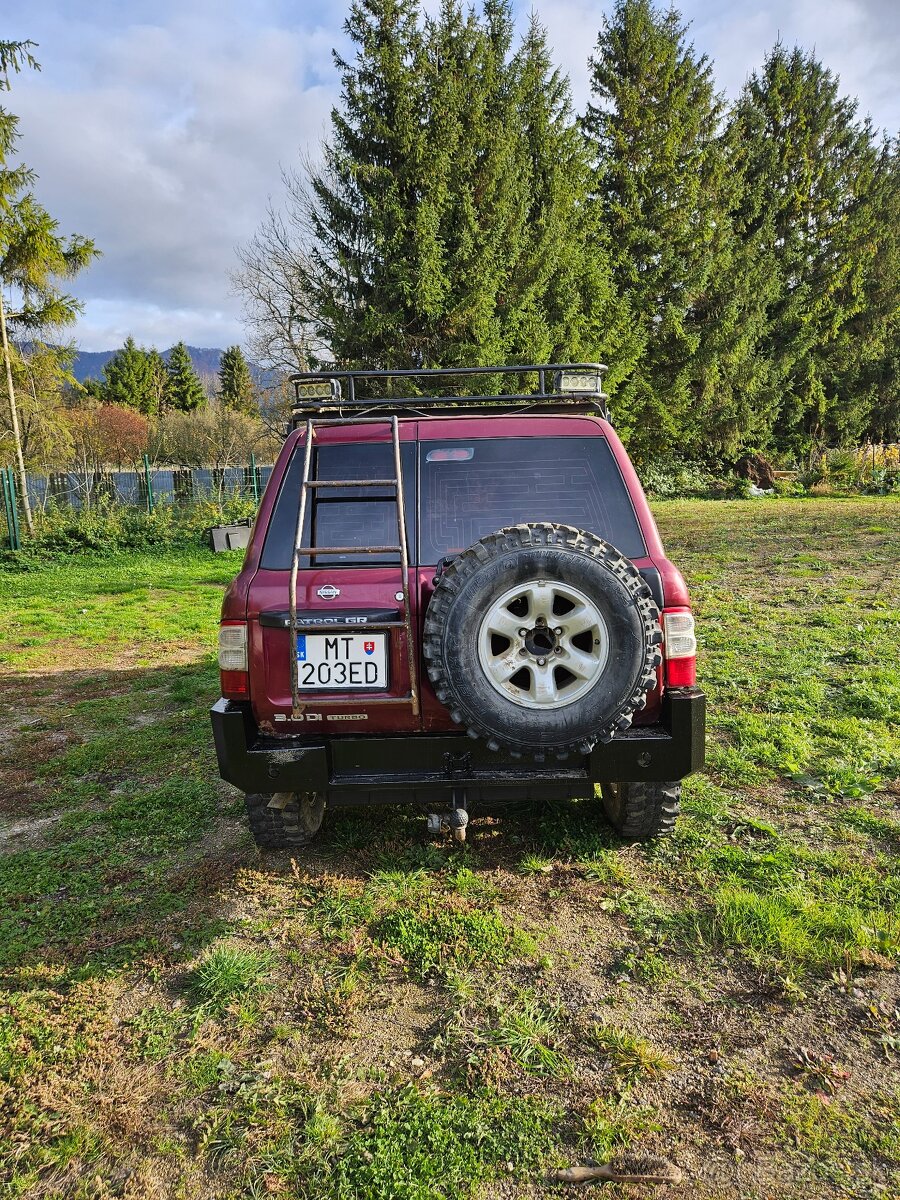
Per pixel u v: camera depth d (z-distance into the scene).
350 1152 2.22
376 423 3.63
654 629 3.02
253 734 3.34
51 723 6.35
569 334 24.12
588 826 4.12
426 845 4.00
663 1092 2.40
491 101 22.34
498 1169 2.16
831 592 9.79
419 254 19.89
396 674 3.24
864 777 4.52
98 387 72.31
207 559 17.14
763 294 31.66
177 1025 2.78
